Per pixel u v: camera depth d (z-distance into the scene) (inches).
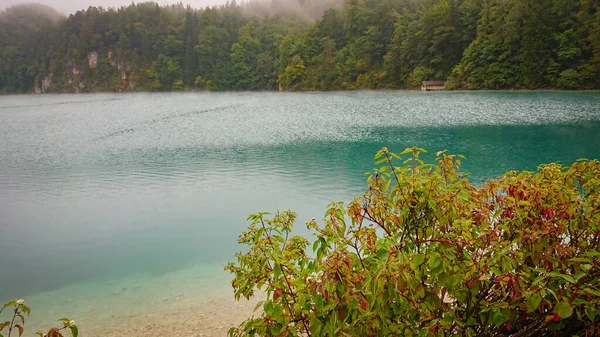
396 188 94.4
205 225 402.6
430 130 1009.5
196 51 4901.6
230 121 1386.6
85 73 5561.0
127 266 312.7
